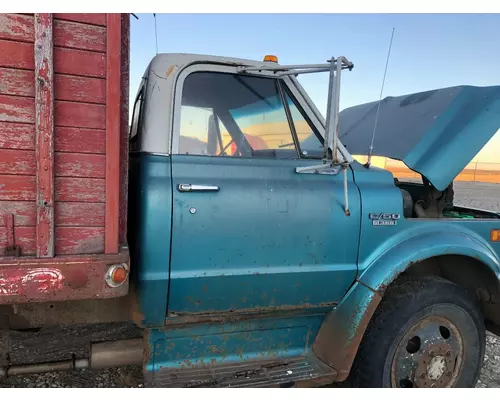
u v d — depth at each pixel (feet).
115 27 5.75
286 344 8.60
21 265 5.61
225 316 7.78
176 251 7.10
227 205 7.38
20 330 8.51
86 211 5.93
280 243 7.73
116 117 5.89
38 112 5.50
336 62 7.18
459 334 9.04
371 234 8.44
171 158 7.35
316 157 8.47
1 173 5.53
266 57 8.36
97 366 7.82
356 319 8.23
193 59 7.75
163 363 7.75
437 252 8.56
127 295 7.36
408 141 9.66
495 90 9.31
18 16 5.39
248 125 8.20
